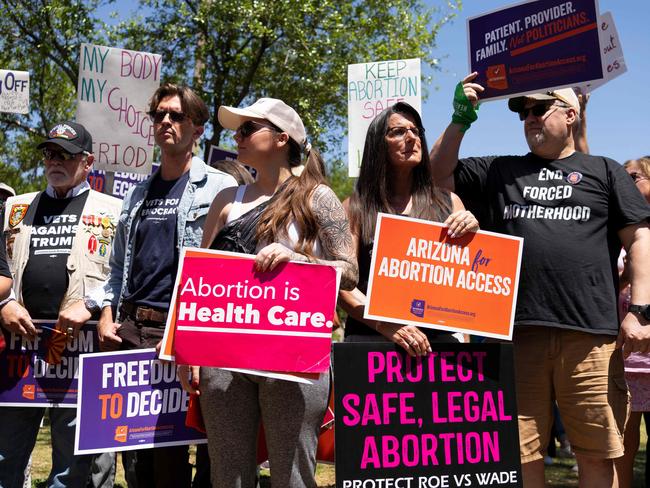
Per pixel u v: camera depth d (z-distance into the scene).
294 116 3.19
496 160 3.78
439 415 3.13
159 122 3.73
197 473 4.25
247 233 3.08
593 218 3.46
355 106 5.93
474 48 3.79
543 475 3.48
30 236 4.09
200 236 3.66
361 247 3.45
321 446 3.87
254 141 3.12
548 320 3.39
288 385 2.91
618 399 3.40
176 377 3.46
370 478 3.03
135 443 3.42
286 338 2.87
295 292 2.89
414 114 3.47
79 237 4.07
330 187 3.16
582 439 3.42
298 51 13.80
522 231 3.51
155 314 3.56
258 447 3.22
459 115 3.71
